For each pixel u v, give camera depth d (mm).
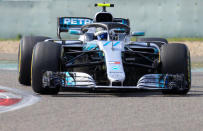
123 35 29578
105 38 29562
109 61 25656
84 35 30281
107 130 16719
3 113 19891
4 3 89812
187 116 19391
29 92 27281
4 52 66062
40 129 16828
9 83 32375
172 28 86625
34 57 25641
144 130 16734
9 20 89875
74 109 20906
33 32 89188
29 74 30859
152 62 28719
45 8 88188
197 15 86000
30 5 88938
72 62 28172
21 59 31016
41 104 22328
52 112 20156
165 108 21328
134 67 29797
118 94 26578
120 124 17734
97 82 26828
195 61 56062
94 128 17016
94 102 22969
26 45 31156
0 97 25078
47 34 88438
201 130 16812
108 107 21453
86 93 26812
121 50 26938
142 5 85625
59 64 25844
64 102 22953
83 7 84500
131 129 16875
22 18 89375
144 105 22125
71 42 29688
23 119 18609
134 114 19781
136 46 29844
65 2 86375
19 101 23531
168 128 17094
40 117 19031
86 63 26719
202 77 38750
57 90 25547
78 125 17531
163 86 25562
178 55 26469
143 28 85875
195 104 22547
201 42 77312
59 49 26188
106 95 25922
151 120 18516
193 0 85938
